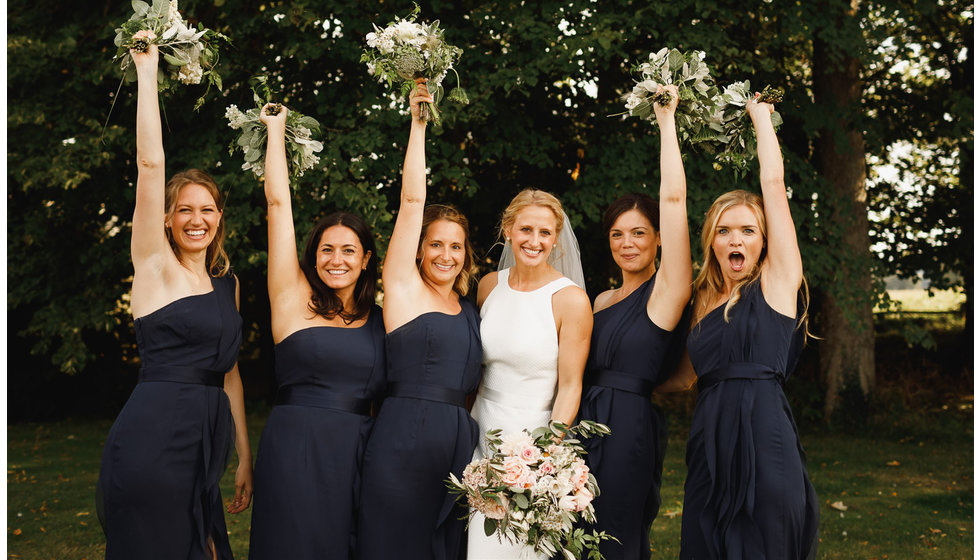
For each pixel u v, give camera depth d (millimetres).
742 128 3340
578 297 3291
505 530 2920
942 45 11016
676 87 3264
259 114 3336
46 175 7988
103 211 9352
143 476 2992
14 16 8719
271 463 3117
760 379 3041
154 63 3020
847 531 5641
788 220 3084
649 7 8000
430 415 3145
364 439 3174
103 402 12078
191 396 3086
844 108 9375
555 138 9445
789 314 3072
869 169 11688
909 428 9828
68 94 8406
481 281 3643
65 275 9281
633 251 3463
